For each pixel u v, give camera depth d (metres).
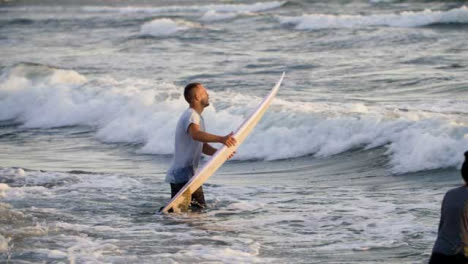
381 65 86.06
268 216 33.41
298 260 26.44
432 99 63.12
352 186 40.97
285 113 54.28
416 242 28.23
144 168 48.72
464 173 20.58
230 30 138.38
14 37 152.00
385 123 48.97
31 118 71.31
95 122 66.75
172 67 94.25
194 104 32.97
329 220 32.31
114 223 32.22
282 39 121.56
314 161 48.12
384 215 32.81
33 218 32.94
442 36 108.50
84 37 144.50
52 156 54.38
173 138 55.84
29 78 80.00
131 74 89.50
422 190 38.53
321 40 115.50
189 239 29.47
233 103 60.59
